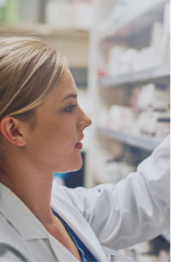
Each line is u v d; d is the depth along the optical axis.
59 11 3.39
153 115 1.57
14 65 0.65
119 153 2.83
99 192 1.14
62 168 0.75
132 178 1.08
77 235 0.89
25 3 3.56
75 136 0.76
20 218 0.70
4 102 0.65
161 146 0.99
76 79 3.92
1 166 0.73
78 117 0.78
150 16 1.94
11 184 0.74
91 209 1.07
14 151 0.71
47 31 3.41
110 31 2.50
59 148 0.72
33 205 0.76
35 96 0.66
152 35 1.70
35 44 0.70
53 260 0.70
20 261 0.60
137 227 1.04
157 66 1.42
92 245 0.87
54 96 0.70
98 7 2.89
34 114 0.69
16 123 0.67
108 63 2.62
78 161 0.78
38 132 0.70
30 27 3.32
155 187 0.98
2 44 0.69
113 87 2.99
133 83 2.63
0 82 0.65
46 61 0.68
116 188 1.13
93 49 3.00
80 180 3.48
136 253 1.72
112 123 2.37
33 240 0.70
